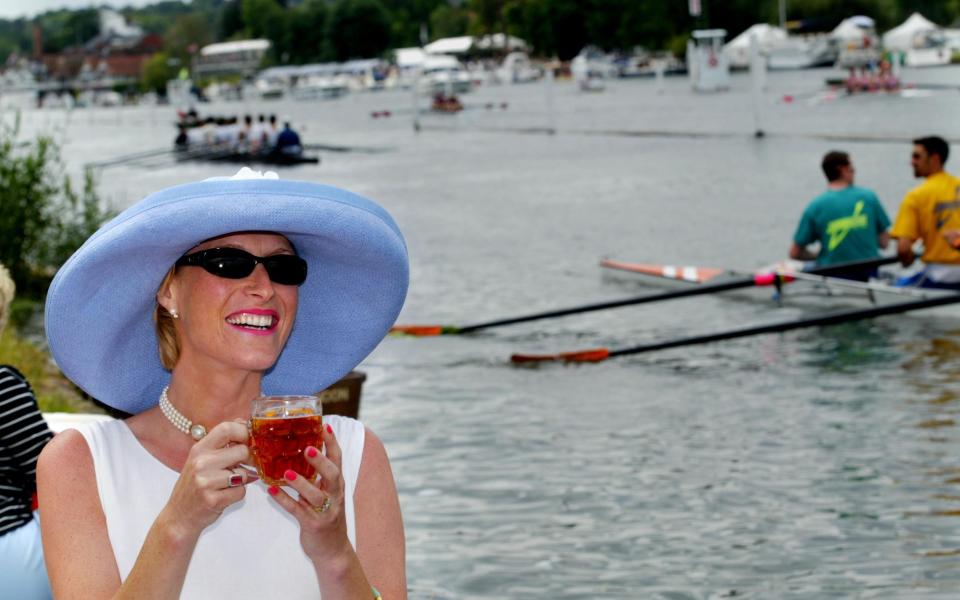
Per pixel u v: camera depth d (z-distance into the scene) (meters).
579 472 9.69
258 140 52.31
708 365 13.43
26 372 13.29
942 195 14.61
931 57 97.75
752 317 16.09
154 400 3.74
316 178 43.41
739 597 7.07
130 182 45.91
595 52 153.50
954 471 9.12
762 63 48.75
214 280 3.29
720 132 50.41
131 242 3.21
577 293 18.81
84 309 3.40
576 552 7.93
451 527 8.51
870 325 14.82
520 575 7.56
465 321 17.09
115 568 3.23
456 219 29.34
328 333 3.79
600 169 39.62
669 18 142.62
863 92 66.69
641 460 9.94
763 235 24.00
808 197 29.16
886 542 7.79
